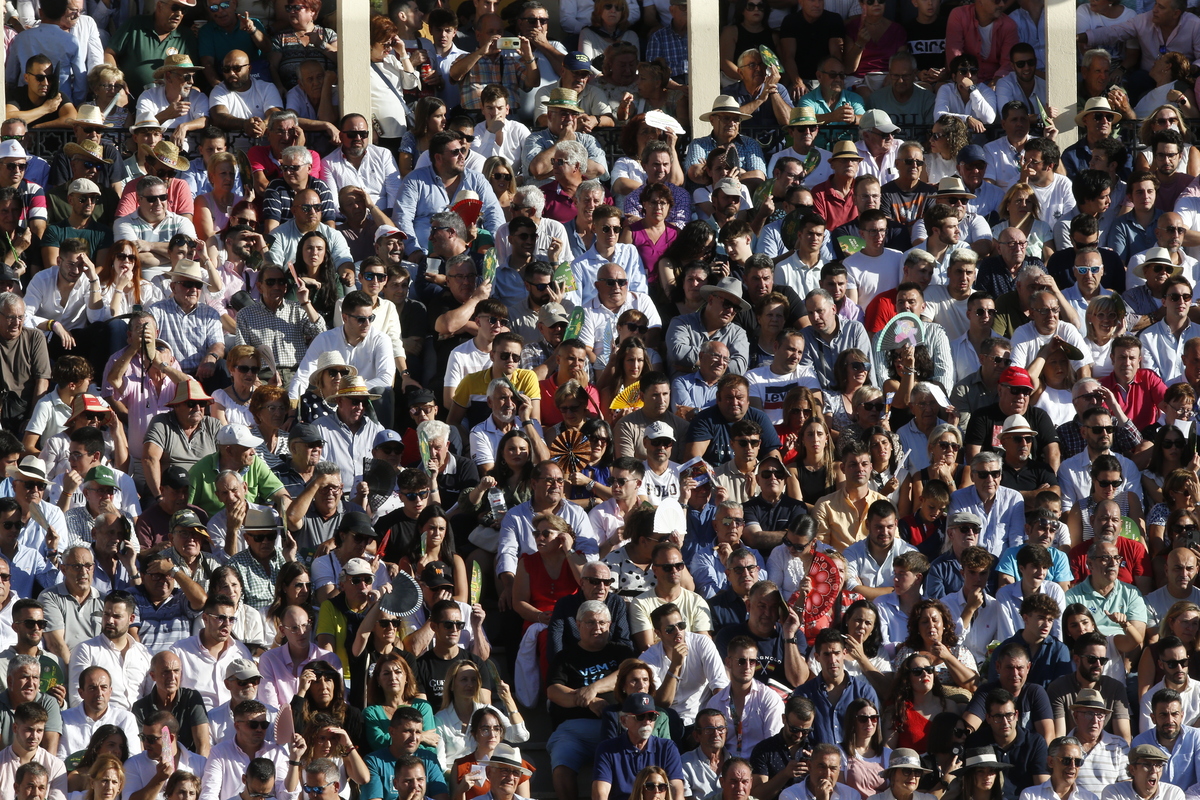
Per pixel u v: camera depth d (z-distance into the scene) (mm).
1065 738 47656
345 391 55250
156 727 44531
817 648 48625
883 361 60188
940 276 63938
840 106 70750
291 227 61625
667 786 45156
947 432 55812
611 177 68188
